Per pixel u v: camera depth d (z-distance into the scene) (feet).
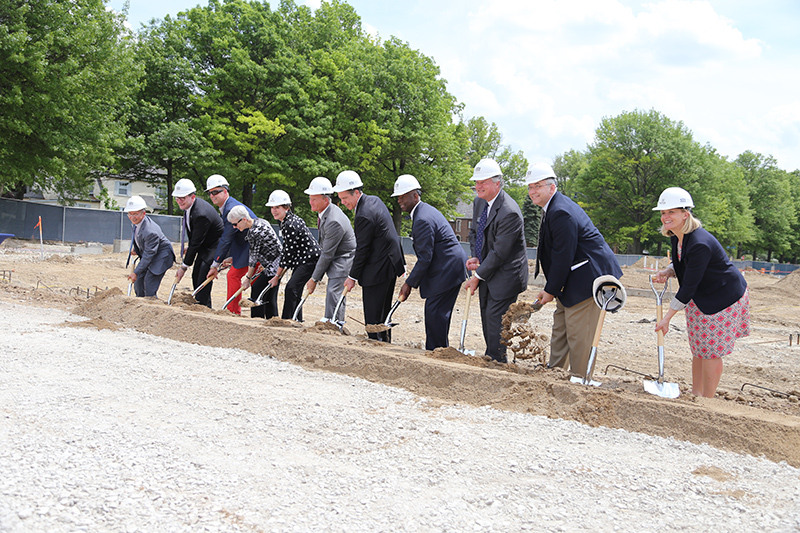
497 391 15.99
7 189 93.25
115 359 18.85
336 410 14.62
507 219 18.65
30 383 15.70
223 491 10.00
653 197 171.83
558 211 17.30
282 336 20.68
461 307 52.85
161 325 23.86
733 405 14.83
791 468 12.09
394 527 9.06
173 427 13.00
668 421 13.87
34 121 69.67
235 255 28.78
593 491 10.65
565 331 18.88
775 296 82.12
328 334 21.06
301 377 17.81
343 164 110.22
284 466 11.19
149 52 98.43
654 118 176.35
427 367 17.29
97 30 72.02
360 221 22.04
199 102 100.58
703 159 176.35
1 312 26.94
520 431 13.66
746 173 252.62
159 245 29.78
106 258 70.28
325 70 109.70
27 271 50.44
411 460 11.76
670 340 37.58
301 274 26.66
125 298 27.35
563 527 9.31
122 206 170.09
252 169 103.30
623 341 36.50
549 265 18.21
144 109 96.58
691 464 12.14
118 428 12.69
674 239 17.28
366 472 11.12
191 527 8.77
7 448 11.26
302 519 9.16
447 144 118.73
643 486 10.90
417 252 20.84
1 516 8.67
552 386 15.49
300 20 118.32
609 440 13.33
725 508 10.14
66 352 19.35
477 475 11.17
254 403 14.94
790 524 9.57
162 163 101.14
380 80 112.57
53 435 12.07
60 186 92.43
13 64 65.16
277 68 102.32
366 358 18.56
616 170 176.76
